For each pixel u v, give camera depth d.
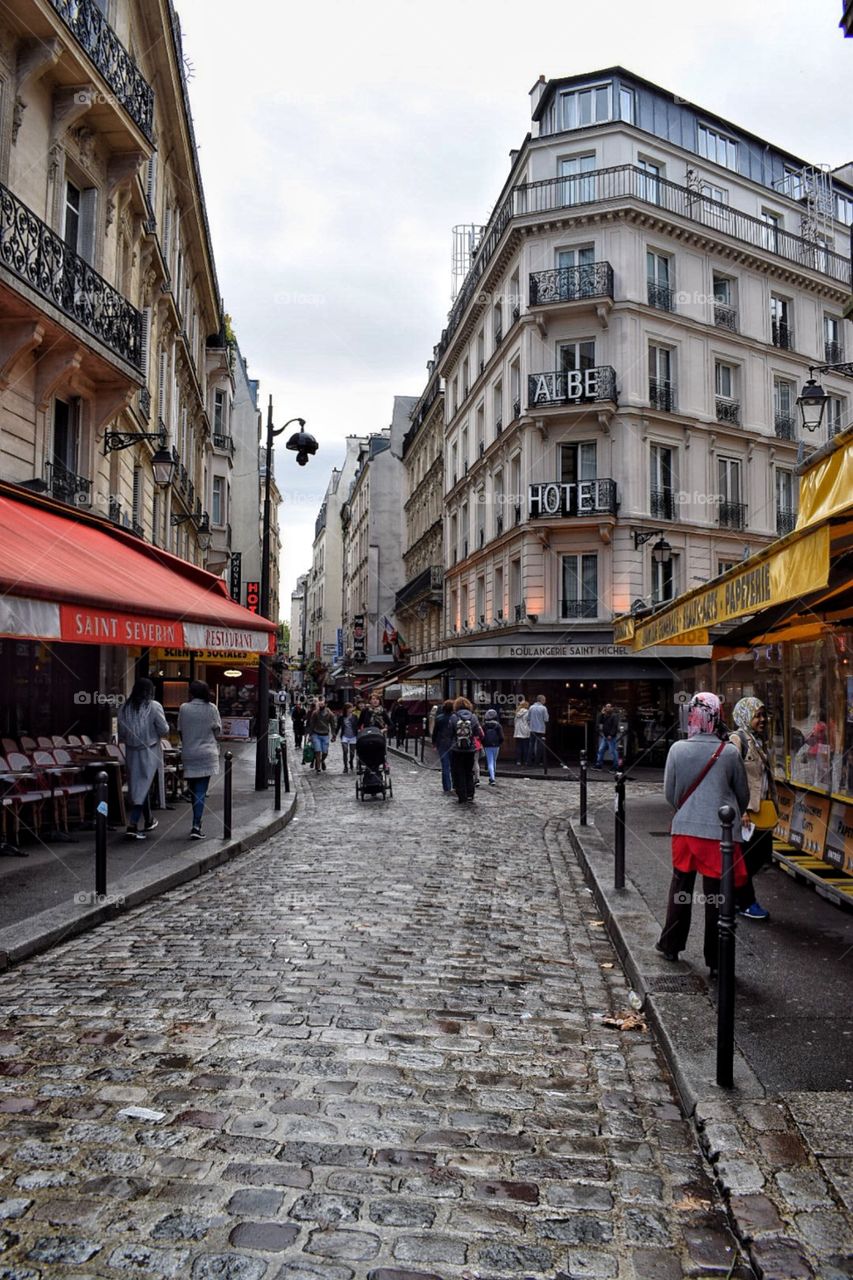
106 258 13.68
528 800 15.14
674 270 25.69
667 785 5.30
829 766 7.70
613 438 24.41
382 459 59.03
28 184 11.09
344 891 7.72
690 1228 2.77
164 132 19.27
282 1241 2.65
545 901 7.59
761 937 5.87
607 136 24.83
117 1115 3.45
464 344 33.75
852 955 5.45
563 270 24.67
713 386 26.33
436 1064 4.03
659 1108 3.63
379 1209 2.84
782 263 27.64
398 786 17.75
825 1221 2.68
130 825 9.48
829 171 30.48
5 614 6.49
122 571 9.53
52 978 5.16
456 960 5.71
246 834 10.07
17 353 10.38
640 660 22.34
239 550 55.84
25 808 9.71
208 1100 3.59
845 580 6.78
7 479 10.62
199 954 5.68
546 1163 3.16
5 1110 3.48
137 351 13.24
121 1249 2.60
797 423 28.75
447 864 9.17
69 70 11.38
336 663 81.81
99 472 13.72
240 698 33.84
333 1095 3.66
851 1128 3.21
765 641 9.78
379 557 58.34
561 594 24.88
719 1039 3.61
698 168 26.61
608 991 5.19
